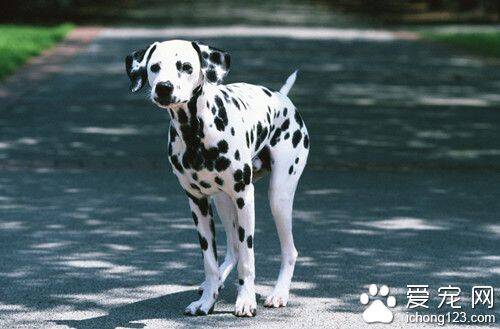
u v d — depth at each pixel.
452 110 22.02
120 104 22.11
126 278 9.74
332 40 40.22
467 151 17.03
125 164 15.51
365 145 17.48
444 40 40.38
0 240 11.08
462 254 10.61
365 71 29.28
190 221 12.01
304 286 9.51
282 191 9.02
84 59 31.64
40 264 10.19
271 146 8.99
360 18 57.06
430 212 12.54
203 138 8.26
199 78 8.05
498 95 24.62
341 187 14.02
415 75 28.50
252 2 75.12
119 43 37.50
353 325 8.43
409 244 10.99
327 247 10.87
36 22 49.75
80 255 10.52
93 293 9.28
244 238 8.64
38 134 18.08
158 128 18.97
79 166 15.31
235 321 8.54
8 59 29.52
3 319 8.55
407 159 16.23
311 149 17.00
